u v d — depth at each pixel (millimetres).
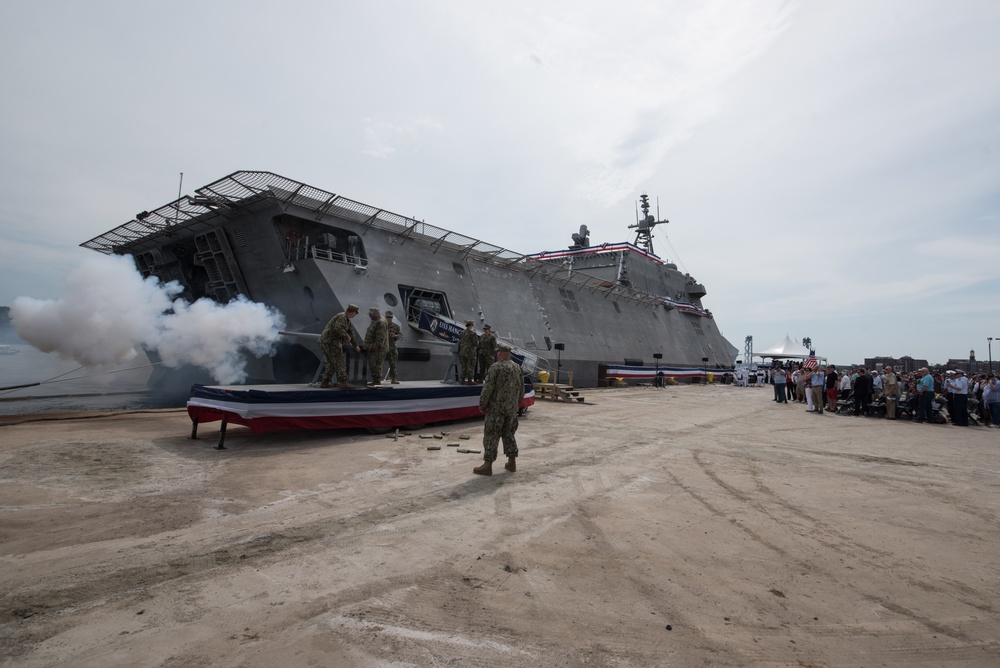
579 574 3760
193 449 8094
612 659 2689
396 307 16969
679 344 39375
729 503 5809
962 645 2936
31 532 4355
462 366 12836
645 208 45406
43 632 2826
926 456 9445
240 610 3125
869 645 2914
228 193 14055
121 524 4605
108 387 19062
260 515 4961
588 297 30031
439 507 5324
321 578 3598
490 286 22266
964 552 4469
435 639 2840
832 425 14516
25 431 9289
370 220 16703
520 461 7832
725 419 14922
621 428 12039
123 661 2574
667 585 3623
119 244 18641
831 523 5191
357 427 9633
